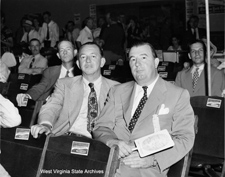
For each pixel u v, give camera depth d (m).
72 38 12.16
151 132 3.17
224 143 3.90
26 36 12.62
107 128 3.32
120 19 12.71
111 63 8.51
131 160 3.09
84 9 14.86
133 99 3.33
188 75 5.05
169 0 14.43
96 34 11.59
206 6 4.63
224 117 3.93
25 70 8.27
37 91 5.16
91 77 3.89
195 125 3.25
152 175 3.11
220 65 6.46
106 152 2.65
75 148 2.77
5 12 15.38
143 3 14.57
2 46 10.91
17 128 3.01
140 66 3.26
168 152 3.04
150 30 14.69
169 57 8.38
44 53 9.75
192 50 5.00
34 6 15.16
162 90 3.27
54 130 3.75
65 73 5.30
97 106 3.83
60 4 14.95
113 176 2.63
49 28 12.45
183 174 3.07
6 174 2.74
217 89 4.77
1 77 5.48
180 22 14.37
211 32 11.56
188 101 3.24
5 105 2.68
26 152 2.95
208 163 3.84
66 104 3.81
